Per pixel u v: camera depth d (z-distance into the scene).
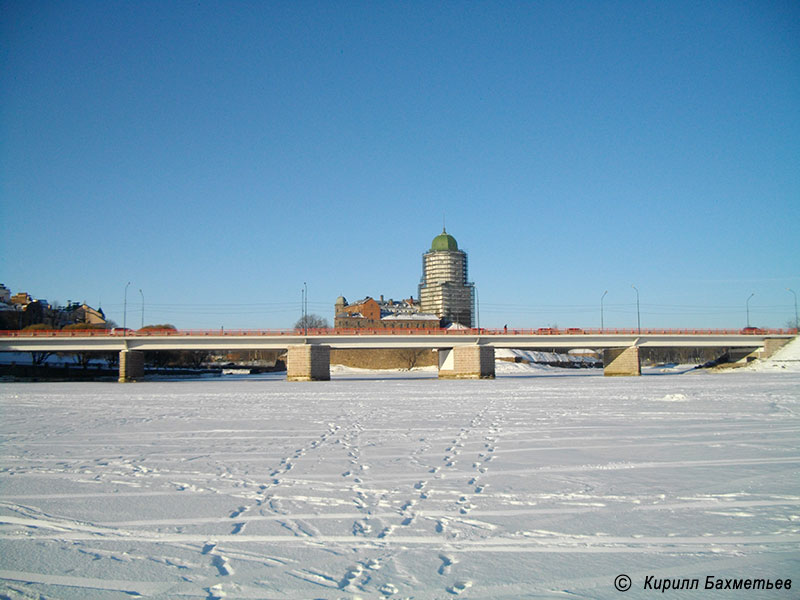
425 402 49.53
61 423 33.66
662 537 11.59
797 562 10.25
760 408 39.06
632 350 117.12
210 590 9.41
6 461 20.44
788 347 120.81
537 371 166.75
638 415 34.81
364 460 20.03
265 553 10.98
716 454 20.56
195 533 12.16
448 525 12.50
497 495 14.92
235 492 15.53
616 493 15.02
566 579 9.66
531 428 28.70
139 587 9.53
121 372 103.44
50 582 9.75
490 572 9.97
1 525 12.80
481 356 112.25
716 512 13.23
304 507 14.01
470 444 23.56
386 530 12.22
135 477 17.48
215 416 37.62
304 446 23.50
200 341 105.88
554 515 13.12
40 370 118.00
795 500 14.21
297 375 106.38
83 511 13.80
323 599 9.04
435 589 9.33
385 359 187.38
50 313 189.50
